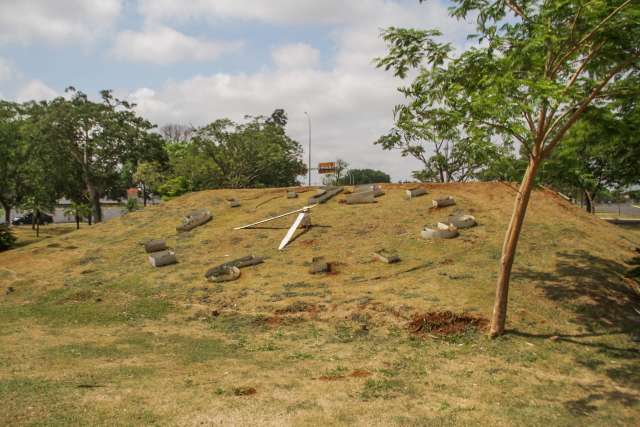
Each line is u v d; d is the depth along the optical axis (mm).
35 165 44312
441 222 19672
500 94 9344
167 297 16250
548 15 10312
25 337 12516
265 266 18359
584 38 9992
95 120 45000
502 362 10195
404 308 13031
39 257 22172
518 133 9750
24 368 9477
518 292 13633
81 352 11023
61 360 10250
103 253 22219
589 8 9391
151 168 52719
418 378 9328
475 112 9836
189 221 24656
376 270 16703
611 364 10164
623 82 11125
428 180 29812
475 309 12664
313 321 13273
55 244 24328
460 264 16172
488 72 10828
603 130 11883
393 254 17719
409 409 7805
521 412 7910
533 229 18875
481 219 20406
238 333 12805
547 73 10648
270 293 15562
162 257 19656
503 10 10984
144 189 64688
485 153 10367
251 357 10719
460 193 24156
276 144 49719
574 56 10984
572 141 13102
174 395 7918
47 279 19250
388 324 12539
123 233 25438
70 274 19688
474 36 11109
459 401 8266
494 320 11477
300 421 7078
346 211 23688
